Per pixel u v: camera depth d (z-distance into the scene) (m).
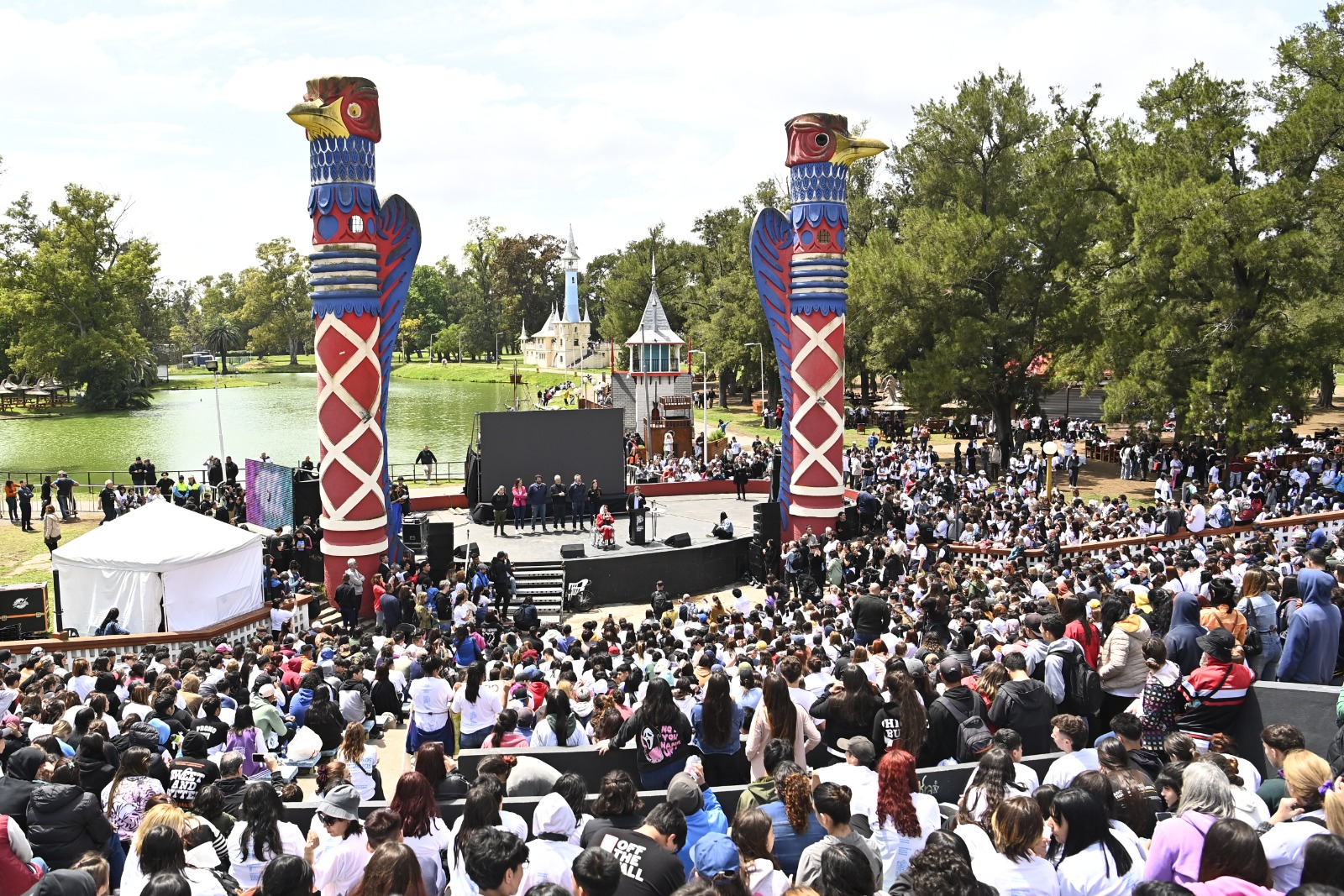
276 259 181.62
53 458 67.88
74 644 22.95
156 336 138.88
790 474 35.06
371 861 6.76
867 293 54.34
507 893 6.74
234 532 26.02
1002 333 51.72
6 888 8.01
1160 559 23.72
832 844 6.43
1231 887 6.09
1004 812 7.00
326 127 28.53
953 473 46.50
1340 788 6.81
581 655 18.06
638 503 34.38
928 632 16.72
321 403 29.61
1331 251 42.25
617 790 8.04
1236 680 10.19
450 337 173.88
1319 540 25.97
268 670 17.50
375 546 29.94
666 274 103.12
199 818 8.23
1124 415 45.69
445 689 15.45
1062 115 55.62
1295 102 46.94
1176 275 43.69
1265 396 41.81
